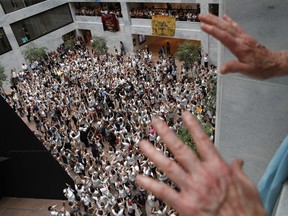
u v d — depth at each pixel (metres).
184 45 22.52
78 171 14.52
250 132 2.69
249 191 0.89
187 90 18.64
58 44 31.69
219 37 1.27
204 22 1.30
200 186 0.89
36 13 28.69
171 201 0.90
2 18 26.39
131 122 16.72
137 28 28.06
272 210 2.01
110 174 13.77
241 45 1.27
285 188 1.84
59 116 19.38
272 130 2.56
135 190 13.32
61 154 15.50
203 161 0.94
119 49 30.73
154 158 0.98
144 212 12.48
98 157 15.99
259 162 2.80
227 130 2.87
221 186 0.88
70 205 12.41
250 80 2.45
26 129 6.25
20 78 26.02
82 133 16.67
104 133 17.03
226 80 2.61
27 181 6.58
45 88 22.58
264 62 1.30
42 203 6.82
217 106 2.82
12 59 28.09
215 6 22.78
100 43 27.88
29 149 6.39
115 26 29.20
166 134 1.01
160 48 29.98
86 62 25.84
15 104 21.44
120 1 27.41
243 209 0.86
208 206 0.86
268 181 2.01
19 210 6.57
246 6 2.16
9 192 6.52
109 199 12.75
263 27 2.18
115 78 22.06
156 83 20.86
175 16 25.19
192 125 1.02
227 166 0.92
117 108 18.78
